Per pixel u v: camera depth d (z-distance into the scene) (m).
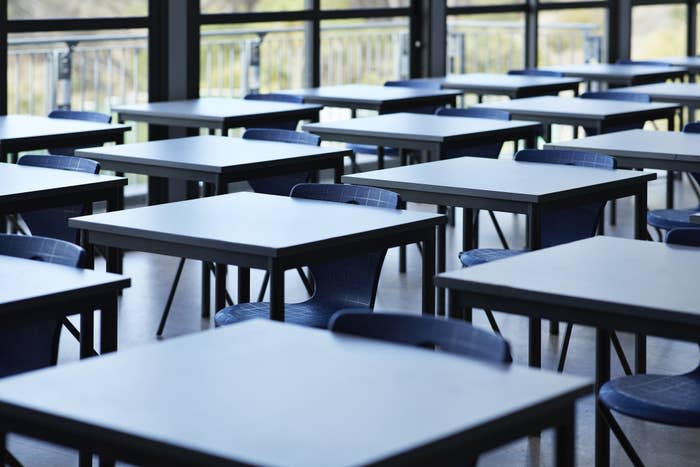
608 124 7.89
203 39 10.99
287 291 7.27
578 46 13.42
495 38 12.94
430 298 4.74
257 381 2.67
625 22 13.16
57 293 3.50
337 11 10.35
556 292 3.47
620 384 3.75
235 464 2.20
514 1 12.15
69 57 9.82
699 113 15.75
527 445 4.74
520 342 6.21
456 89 10.20
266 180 6.66
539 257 4.00
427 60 11.27
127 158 6.22
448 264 8.00
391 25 12.20
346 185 5.18
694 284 3.59
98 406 2.50
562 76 10.74
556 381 2.66
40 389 2.62
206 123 7.88
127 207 9.72
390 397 2.55
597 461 3.97
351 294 4.92
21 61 9.94
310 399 2.54
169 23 8.92
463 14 11.53
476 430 2.37
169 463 2.33
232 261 4.25
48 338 3.71
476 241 7.55
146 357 2.86
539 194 5.03
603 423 3.95
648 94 9.01
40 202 5.24
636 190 5.58
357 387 2.62
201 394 2.58
